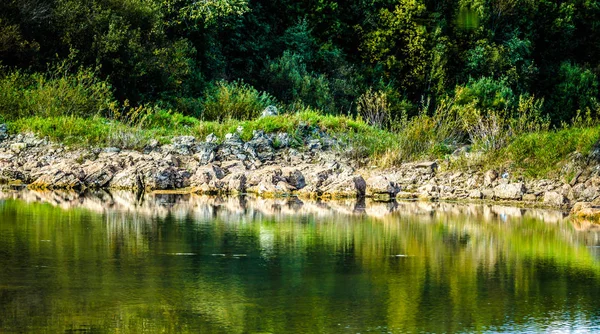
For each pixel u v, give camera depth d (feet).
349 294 45.21
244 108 145.07
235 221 69.05
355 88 193.16
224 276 48.67
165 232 62.64
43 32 141.90
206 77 177.27
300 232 64.03
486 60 204.95
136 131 109.09
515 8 219.20
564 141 95.76
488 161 97.30
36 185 92.32
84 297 43.75
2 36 132.26
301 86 182.29
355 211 77.51
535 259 54.80
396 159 103.09
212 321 40.09
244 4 172.86
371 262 53.16
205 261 52.49
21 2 138.82
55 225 64.59
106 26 144.36
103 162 97.19
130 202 80.94
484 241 61.21
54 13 140.67
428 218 73.20
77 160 99.76
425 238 62.28
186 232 62.85
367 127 119.24
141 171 94.02
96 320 39.96
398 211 78.07
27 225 64.18
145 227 64.75
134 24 151.12
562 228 68.08
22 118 114.21
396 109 193.26
